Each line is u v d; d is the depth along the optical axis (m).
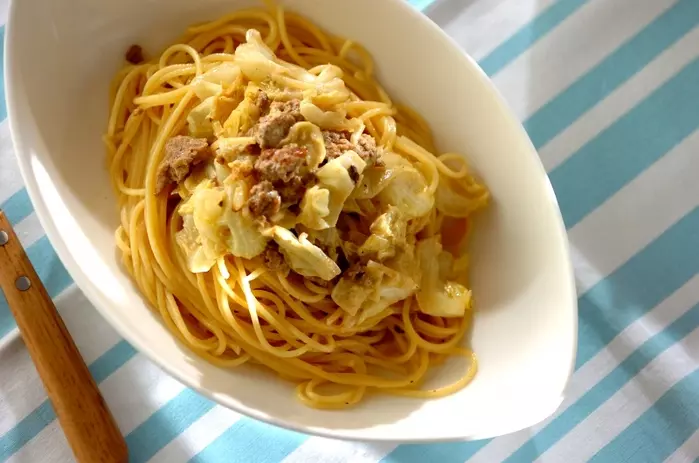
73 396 0.40
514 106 0.46
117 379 0.41
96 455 0.39
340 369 0.39
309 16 0.41
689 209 0.45
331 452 0.42
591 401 0.43
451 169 0.41
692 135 0.46
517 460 0.42
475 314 0.40
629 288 0.44
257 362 0.39
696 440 0.43
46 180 0.37
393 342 0.41
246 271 0.38
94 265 0.37
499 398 0.37
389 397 0.39
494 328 0.39
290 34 0.41
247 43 0.39
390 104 0.41
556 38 0.46
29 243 0.42
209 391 0.36
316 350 0.39
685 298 0.44
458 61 0.39
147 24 0.40
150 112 0.40
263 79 0.39
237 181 0.36
